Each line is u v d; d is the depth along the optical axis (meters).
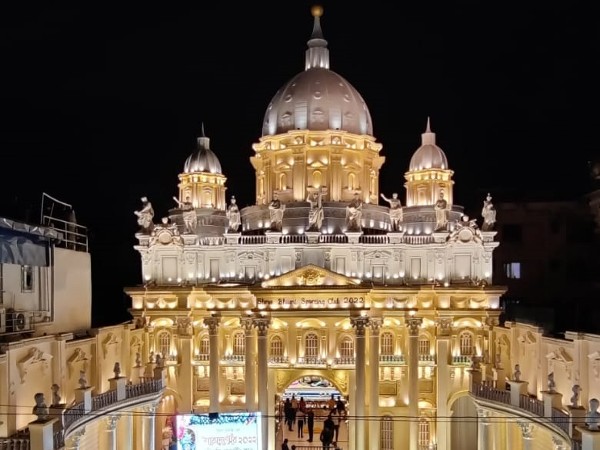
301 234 58.34
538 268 67.12
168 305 58.94
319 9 70.06
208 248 59.50
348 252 57.47
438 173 65.50
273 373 56.84
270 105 69.31
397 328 58.03
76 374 44.62
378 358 55.53
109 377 50.91
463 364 56.56
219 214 66.56
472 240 57.47
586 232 65.81
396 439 56.81
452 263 58.12
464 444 57.75
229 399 58.41
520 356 52.06
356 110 66.88
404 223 63.88
